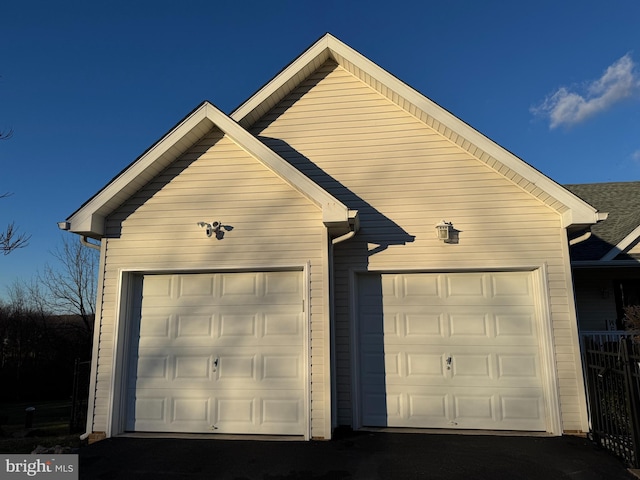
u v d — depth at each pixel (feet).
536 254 22.20
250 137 21.88
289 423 20.80
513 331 22.16
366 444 19.52
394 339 22.93
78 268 77.77
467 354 22.29
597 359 19.66
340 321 22.95
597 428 19.42
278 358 21.45
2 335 73.00
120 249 22.75
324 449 18.88
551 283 21.81
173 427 21.45
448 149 23.89
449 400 22.00
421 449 18.83
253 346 21.74
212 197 22.63
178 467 17.21
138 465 17.47
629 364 16.74
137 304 22.88
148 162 21.85
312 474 16.35
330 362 20.77
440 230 22.74
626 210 35.24
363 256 23.49
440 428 21.80
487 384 21.90
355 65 24.48
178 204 22.81
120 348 21.93
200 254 22.31
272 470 16.78
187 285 22.72
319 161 25.02
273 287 22.11
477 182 23.34
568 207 21.17
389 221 23.70
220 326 22.15
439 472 16.38
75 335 75.25
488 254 22.59
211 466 17.26
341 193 24.41
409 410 22.17
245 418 21.13
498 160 22.11
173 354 22.17
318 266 21.39
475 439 20.16
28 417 32.17
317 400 20.36
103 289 22.53
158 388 21.94
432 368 22.40
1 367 68.64
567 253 21.90
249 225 22.17
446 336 22.59
